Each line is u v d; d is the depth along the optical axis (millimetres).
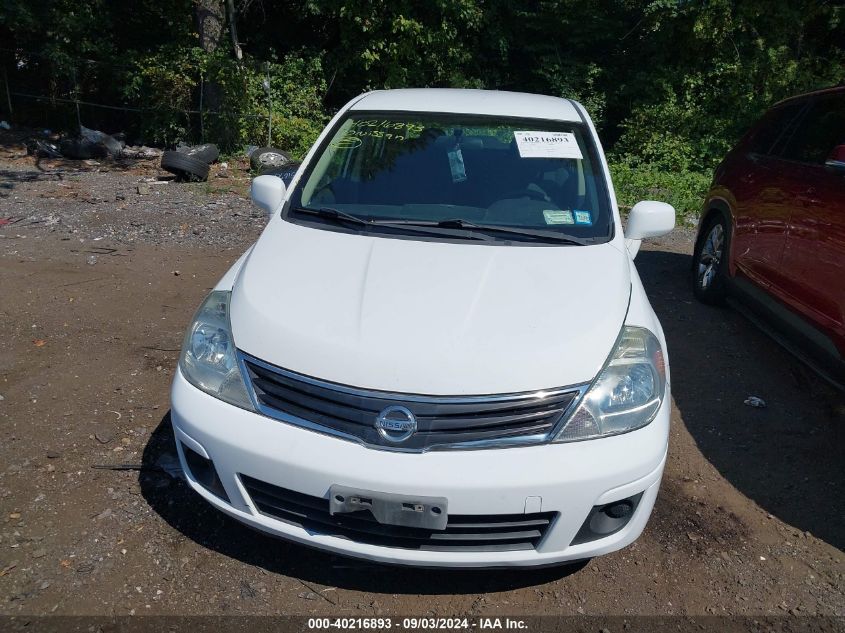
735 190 5469
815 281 4152
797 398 4410
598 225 3393
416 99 4094
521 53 16797
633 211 3607
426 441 2391
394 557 2480
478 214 3381
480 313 2650
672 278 6660
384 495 2359
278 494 2520
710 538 3117
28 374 4145
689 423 4066
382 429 2396
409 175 3586
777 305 4594
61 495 3105
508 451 2400
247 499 2574
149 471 3301
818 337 4094
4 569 2686
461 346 2488
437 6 14961
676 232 8477
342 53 15289
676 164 13250
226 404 2586
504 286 2830
